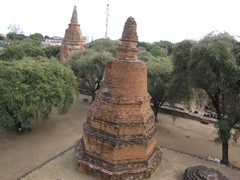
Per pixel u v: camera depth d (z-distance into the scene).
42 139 26.67
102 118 15.89
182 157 20.48
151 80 30.14
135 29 15.73
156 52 63.94
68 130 29.67
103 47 47.31
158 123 34.16
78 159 16.61
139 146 15.77
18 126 27.55
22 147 24.50
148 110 17.14
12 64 26.75
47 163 17.66
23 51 47.34
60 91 26.69
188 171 16.88
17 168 20.66
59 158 18.44
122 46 15.86
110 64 16.08
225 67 19.20
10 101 23.16
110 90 15.91
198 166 17.39
